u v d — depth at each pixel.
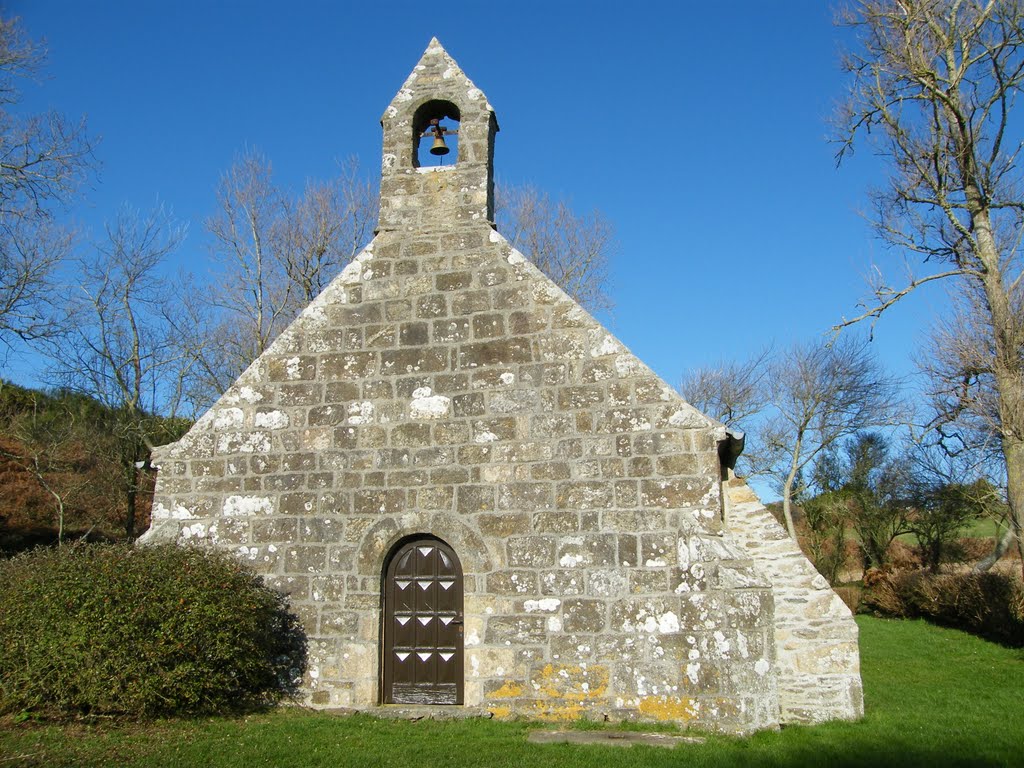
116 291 25.78
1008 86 19.92
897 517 33.78
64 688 8.84
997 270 19.91
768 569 10.20
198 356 26.98
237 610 9.35
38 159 18.14
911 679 13.85
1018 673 14.48
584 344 10.30
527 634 9.59
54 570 9.30
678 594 9.30
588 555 9.66
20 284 19.14
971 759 8.00
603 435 9.95
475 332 10.67
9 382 27.84
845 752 8.16
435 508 10.20
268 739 8.34
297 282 27.62
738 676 8.92
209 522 10.69
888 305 20.44
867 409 36.09
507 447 10.17
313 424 10.79
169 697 9.08
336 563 10.28
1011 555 28.42
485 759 7.67
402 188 11.56
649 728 8.97
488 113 11.76
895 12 21.11
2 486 25.55
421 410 10.55
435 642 10.03
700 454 9.64
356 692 9.89
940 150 20.98
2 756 7.66
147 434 25.92
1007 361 19.03
